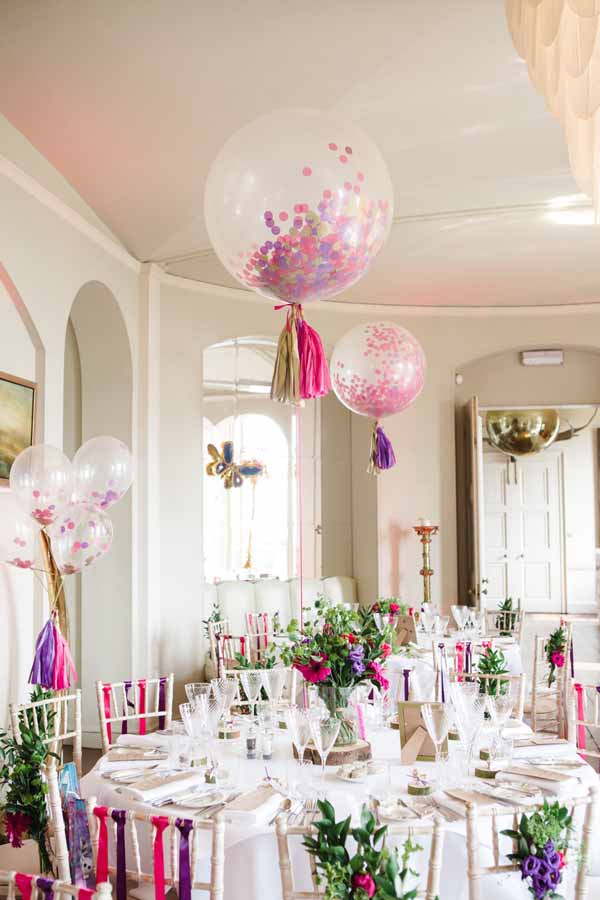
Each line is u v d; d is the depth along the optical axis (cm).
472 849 215
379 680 330
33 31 387
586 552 1388
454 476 809
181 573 697
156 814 264
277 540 844
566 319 816
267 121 288
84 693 642
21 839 325
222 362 855
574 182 530
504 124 459
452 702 295
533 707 533
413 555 799
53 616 450
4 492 459
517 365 852
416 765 309
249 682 344
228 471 851
